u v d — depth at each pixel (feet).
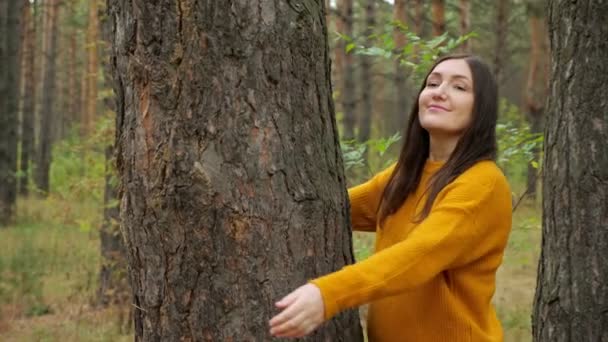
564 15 11.16
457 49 23.94
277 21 6.31
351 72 38.55
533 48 45.16
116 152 6.77
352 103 38.34
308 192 6.46
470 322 6.70
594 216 10.87
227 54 6.18
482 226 6.50
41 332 19.79
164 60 6.21
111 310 21.39
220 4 6.15
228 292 6.26
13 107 40.98
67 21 66.85
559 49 11.28
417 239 6.07
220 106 6.19
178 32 6.17
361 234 15.56
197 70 6.17
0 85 40.70
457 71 7.07
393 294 5.85
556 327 11.27
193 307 6.31
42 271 26.55
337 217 6.75
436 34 32.63
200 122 6.19
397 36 35.17
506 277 26.32
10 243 31.63
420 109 7.25
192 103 6.19
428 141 7.43
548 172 11.49
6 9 40.75
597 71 10.83
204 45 6.15
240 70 6.21
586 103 10.91
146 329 6.59
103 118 22.31
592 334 10.93
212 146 6.20
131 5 6.31
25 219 41.27
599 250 10.84
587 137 10.89
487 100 7.02
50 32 64.49
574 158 11.02
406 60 15.16
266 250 6.28
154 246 6.39
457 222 6.30
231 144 6.21
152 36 6.22
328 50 6.88
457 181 6.66
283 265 6.34
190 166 6.19
